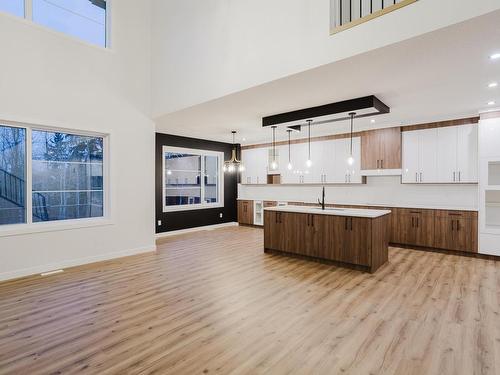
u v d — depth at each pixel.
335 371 2.00
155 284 3.70
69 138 4.66
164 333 2.50
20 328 2.59
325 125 6.01
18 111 3.95
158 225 6.92
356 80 3.44
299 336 2.46
